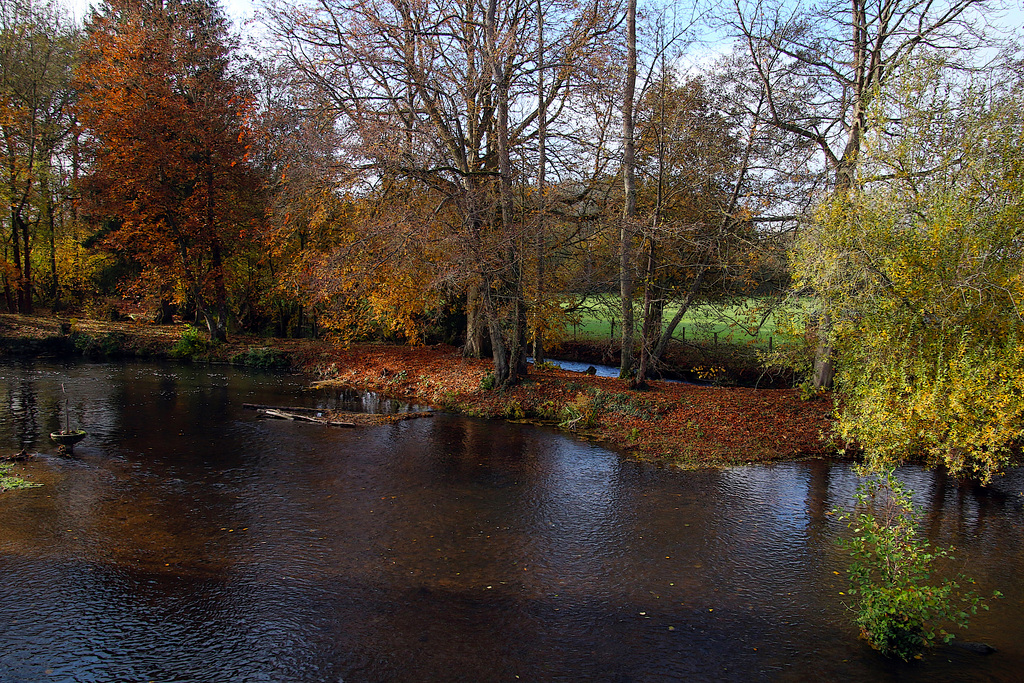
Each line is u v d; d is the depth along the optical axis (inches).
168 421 610.2
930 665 233.8
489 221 633.0
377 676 223.3
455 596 283.6
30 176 1154.0
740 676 226.1
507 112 669.9
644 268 717.3
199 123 977.5
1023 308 377.4
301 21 690.2
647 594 288.4
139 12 1003.3
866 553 261.3
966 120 421.1
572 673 226.5
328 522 368.5
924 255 409.1
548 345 798.5
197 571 300.7
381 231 627.5
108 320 1238.9
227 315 1203.9
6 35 1136.2
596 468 486.3
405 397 778.8
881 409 413.1
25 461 464.4
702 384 900.6
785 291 622.8
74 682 215.8
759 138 716.0
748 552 335.6
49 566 300.5
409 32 649.6
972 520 377.4
